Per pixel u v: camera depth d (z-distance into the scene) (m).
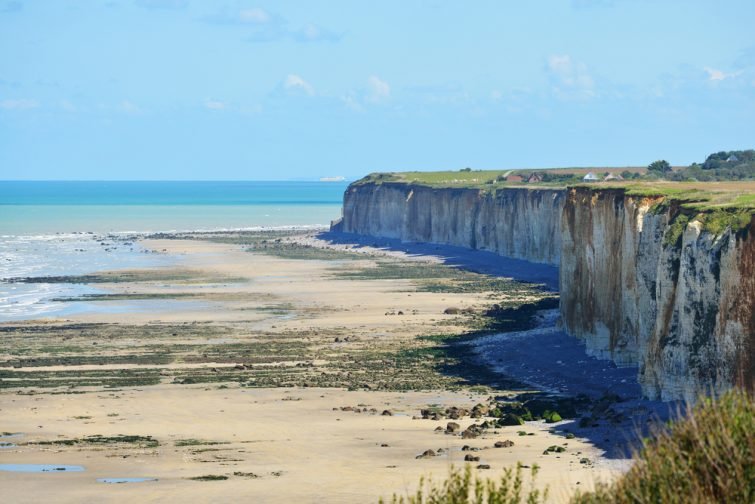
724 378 59.62
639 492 22.92
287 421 67.50
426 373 85.69
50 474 53.88
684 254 63.47
